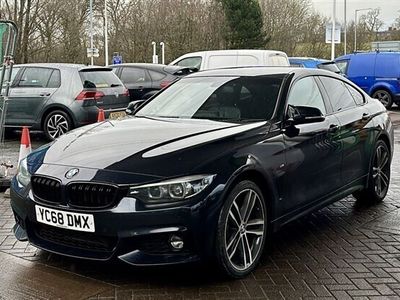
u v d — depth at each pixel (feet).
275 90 16.16
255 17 161.27
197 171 12.40
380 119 20.47
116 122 16.26
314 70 18.25
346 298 12.28
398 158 30.96
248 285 12.94
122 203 12.13
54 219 12.88
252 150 13.75
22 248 15.47
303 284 13.03
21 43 107.45
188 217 12.05
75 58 116.67
